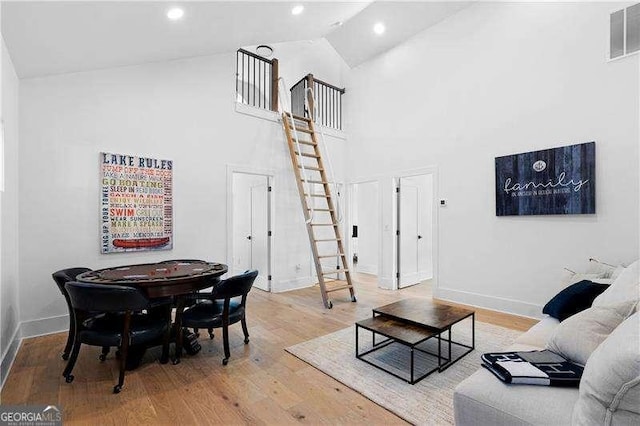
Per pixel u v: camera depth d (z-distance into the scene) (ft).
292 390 7.41
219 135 14.85
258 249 17.94
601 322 5.35
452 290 14.75
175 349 9.11
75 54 10.00
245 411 6.61
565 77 11.59
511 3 12.99
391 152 17.67
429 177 20.47
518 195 12.55
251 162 15.94
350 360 8.84
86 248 11.51
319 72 22.74
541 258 12.12
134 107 12.59
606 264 10.27
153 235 12.84
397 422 6.28
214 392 7.31
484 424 4.62
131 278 8.22
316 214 20.17
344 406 6.79
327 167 19.57
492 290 13.47
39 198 10.70
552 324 7.81
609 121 10.66
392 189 17.70
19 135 10.35
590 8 11.09
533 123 12.34
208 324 8.64
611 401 3.44
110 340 7.41
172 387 7.52
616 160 10.51
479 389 4.83
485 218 13.69
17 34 8.00
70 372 7.73
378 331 8.22
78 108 11.42
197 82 14.25
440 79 15.38
